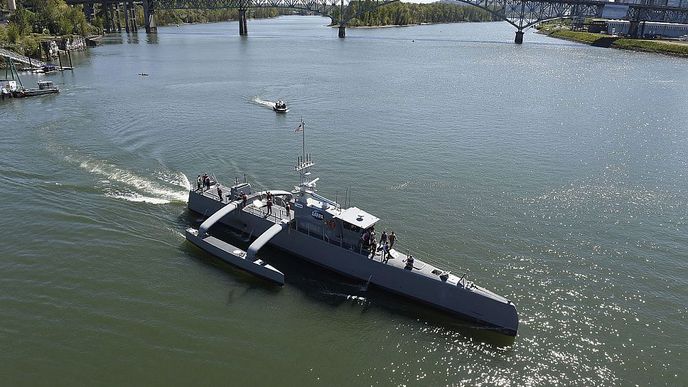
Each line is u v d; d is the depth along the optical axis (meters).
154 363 37.09
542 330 41.09
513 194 66.94
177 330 40.38
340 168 75.88
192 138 89.75
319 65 191.38
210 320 41.59
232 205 53.72
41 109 110.19
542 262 50.50
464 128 99.88
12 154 77.75
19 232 54.22
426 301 43.47
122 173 71.31
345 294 45.34
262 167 76.06
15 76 153.25
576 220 59.59
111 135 89.62
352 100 126.38
